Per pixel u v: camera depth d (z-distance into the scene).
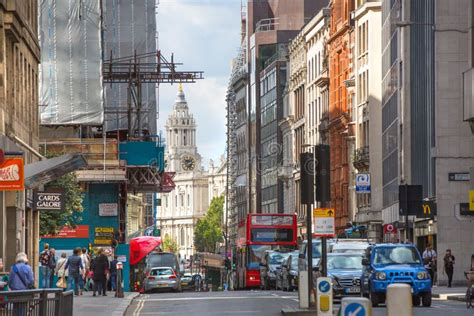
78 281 70.00
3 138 56.50
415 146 103.38
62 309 30.94
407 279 53.47
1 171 43.34
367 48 136.62
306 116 183.00
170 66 109.75
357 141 141.25
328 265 63.34
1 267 44.88
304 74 184.38
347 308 20.33
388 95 118.75
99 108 95.38
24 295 27.94
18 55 64.38
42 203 68.56
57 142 98.81
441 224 90.31
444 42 91.06
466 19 91.19
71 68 94.81
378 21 135.38
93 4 94.81
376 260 54.91
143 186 112.12
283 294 71.25
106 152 100.00
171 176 117.94
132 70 111.06
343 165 150.12
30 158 69.06
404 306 19.89
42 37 94.50
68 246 97.62
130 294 74.38
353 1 146.50
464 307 52.78
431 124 96.50
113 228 97.94
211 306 55.53
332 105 157.25
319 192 45.47
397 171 111.88
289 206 191.88
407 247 55.44
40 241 96.00
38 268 73.44
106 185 102.25
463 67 90.94
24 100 67.06
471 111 83.25
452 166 90.62
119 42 110.38
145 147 102.56
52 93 94.81
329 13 167.62
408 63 105.75
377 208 132.00
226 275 188.38
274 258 94.69
